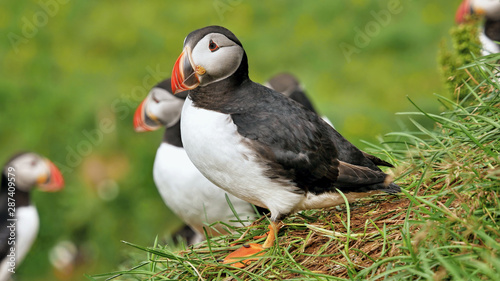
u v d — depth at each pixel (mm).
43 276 13328
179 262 6137
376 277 4984
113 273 6188
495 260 4574
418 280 4887
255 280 5734
